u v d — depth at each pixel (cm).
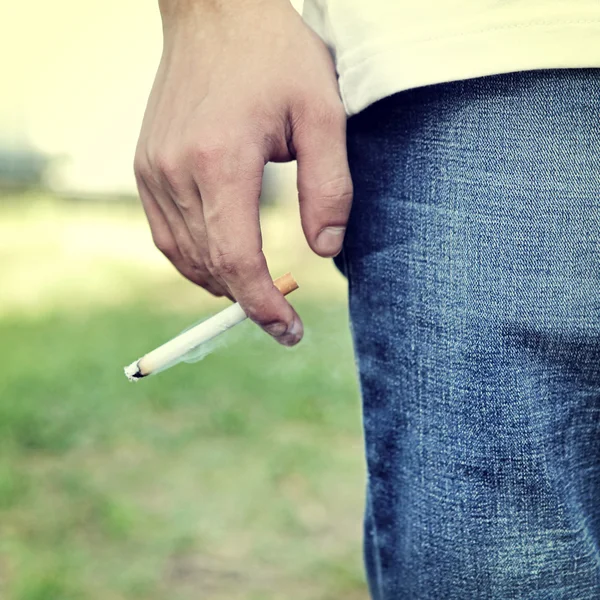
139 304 646
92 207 1246
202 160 74
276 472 270
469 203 72
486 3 70
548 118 69
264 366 406
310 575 203
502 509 73
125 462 283
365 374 82
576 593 74
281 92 76
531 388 72
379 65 74
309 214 78
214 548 218
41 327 547
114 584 199
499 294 72
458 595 76
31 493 253
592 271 70
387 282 78
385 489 81
